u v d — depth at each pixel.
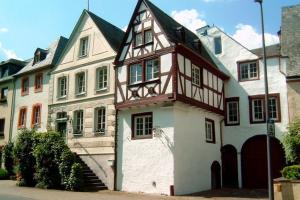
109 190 17.11
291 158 15.59
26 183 17.98
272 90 19.84
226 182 20.20
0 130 26.91
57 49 24.92
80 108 20.33
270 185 11.55
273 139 19.39
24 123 24.72
